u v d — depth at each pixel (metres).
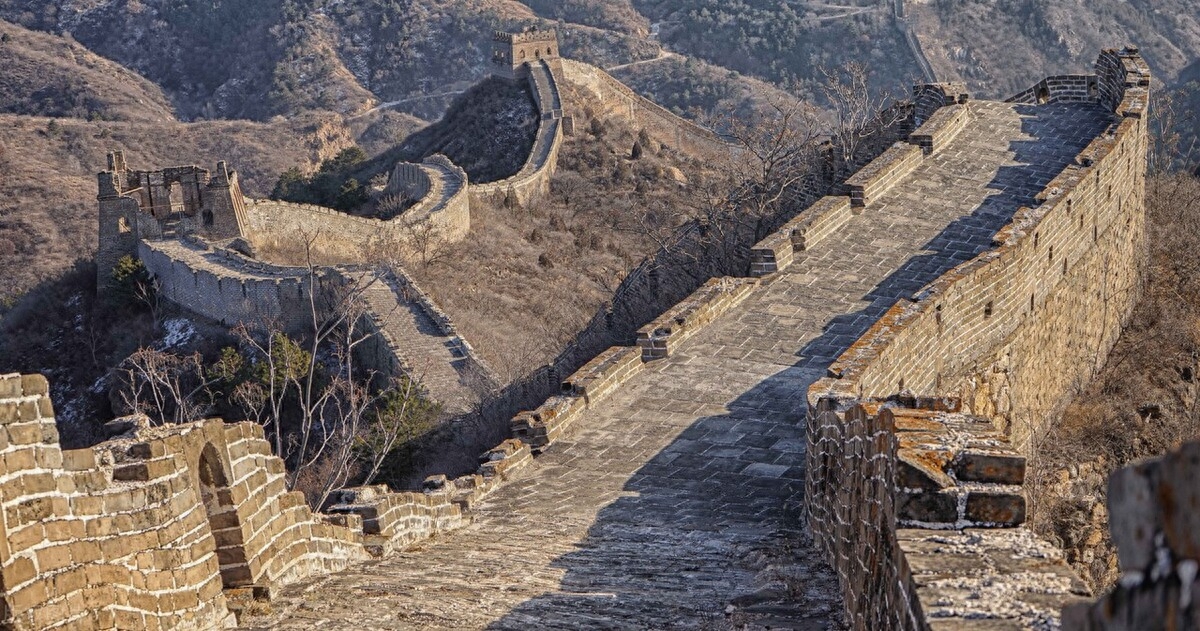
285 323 56.03
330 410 44.56
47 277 81.44
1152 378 23.95
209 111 180.38
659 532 13.62
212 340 58.28
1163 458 2.81
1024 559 5.81
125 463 8.10
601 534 13.59
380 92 184.25
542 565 11.68
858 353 15.10
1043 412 21.23
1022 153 26.52
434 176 81.88
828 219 22.83
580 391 17.59
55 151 133.12
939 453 6.58
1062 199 21.44
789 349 19.17
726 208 29.61
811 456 13.23
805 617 9.32
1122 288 25.73
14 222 109.25
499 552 12.50
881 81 132.00
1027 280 20.09
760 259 21.56
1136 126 26.09
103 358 63.72
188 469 8.55
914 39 135.25
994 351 19.09
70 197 114.44
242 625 8.98
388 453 30.05
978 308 18.58
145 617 7.96
